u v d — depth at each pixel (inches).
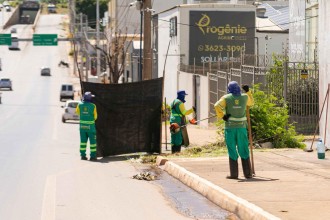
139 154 1354.6
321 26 1285.7
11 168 1126.4
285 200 697.6
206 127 2281.0
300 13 2289.6
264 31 3385.8
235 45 3376.0
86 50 5442.9
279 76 1704.0
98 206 748.0
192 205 752.3
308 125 1680.6
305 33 2247.8
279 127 1338.6
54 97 5201.8
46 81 6648.6
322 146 1092.5
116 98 1328.7
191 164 1039.0
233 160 869.8
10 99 4945.9
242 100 871.7
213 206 744.3
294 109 1681.8
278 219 592.1
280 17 3671.3
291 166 992.9
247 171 869.8
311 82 1690.5
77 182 948.0
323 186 793.6
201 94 2460.6
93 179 980.6
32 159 1285.7
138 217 681.0
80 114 1277.1
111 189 878.4
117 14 5595.5
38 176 1016.9
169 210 720.3
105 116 1320.1
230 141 868.6
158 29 3801.7
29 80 6727.4
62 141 1833.2
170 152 1379.2
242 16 3383.4
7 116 3309.5
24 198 807.7
